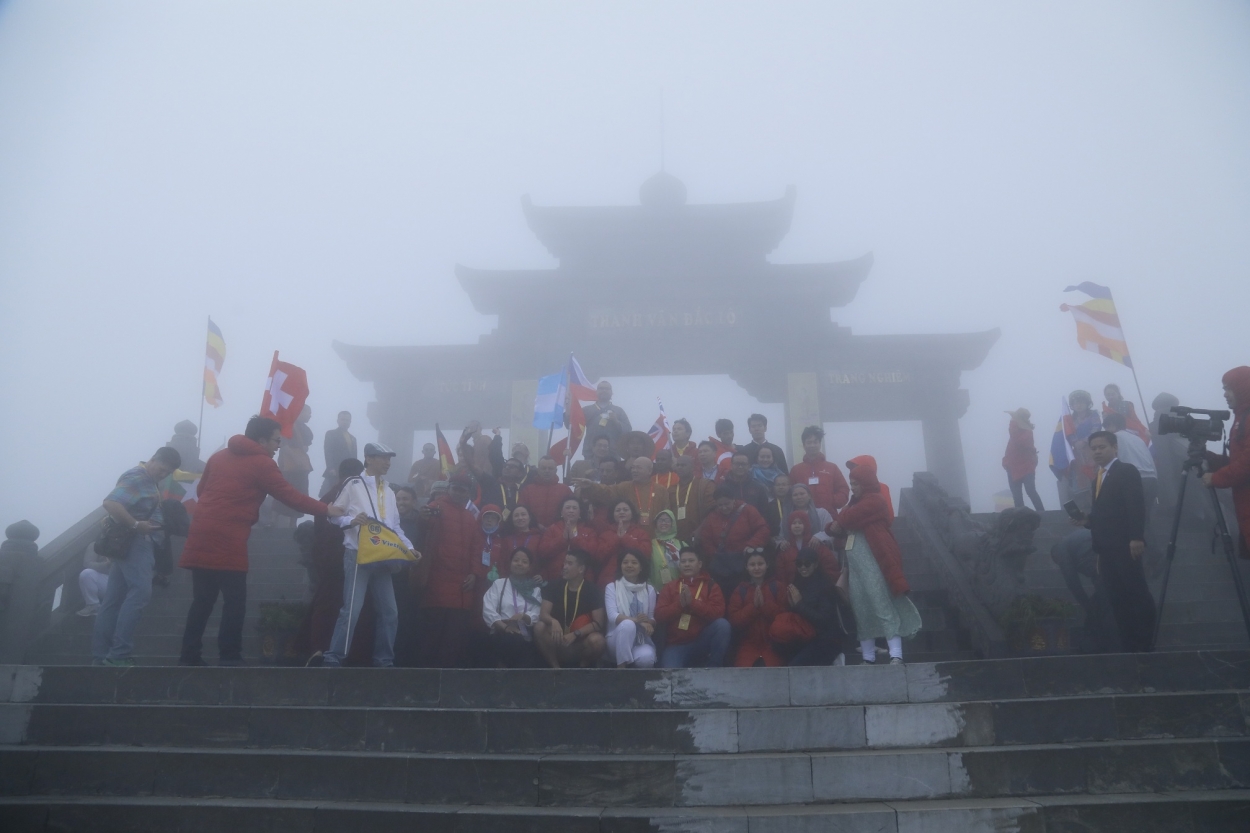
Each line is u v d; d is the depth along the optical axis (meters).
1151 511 12.77
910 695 7.19
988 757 6.31
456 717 6.94
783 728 6.75
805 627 8.55
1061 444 13.50
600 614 8.59
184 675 7.57
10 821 6.32
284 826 6.14
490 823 5.96
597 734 6.78
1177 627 9.88
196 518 8.44
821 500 11.13
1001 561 9.70
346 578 8.48
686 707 7.13
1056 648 9.14
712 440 11.32
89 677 7.62
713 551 9.54
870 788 6.23
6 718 7.28
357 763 6.55
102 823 6.29
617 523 9.61
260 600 11.32
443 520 9.27
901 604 8.70
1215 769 6.31
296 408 10.31
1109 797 6.11
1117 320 14.89
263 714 7.14
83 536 11.95
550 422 12.66
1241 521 7.73
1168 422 8.31
